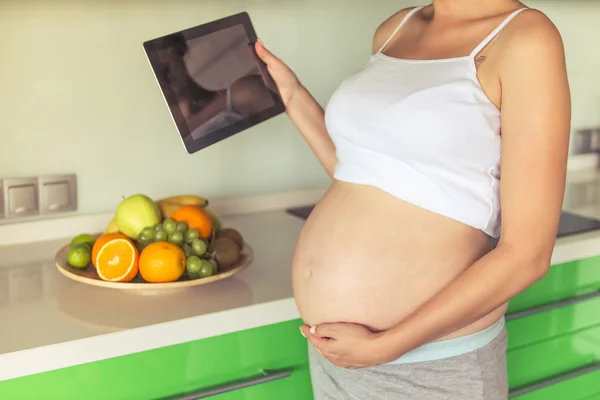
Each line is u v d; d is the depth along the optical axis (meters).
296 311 1.28
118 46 1.65
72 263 1.35
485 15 1.05
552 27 0.93
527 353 1.60
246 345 1.26
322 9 1.89
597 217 1.82
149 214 1.38
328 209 1.11
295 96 1.33
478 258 1.03
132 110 1.70
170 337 1.16
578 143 2.35
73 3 1.58
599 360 1.73
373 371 1.05
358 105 1.07
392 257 1.02
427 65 1.04
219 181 1.85
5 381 1.05
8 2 1.51
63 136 1.63
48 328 1.13
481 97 0.98
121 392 1.15
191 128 1.25
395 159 1.01
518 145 0.92
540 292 1.59
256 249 1.56
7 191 1.58
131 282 1.30
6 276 1.39
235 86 1.30
